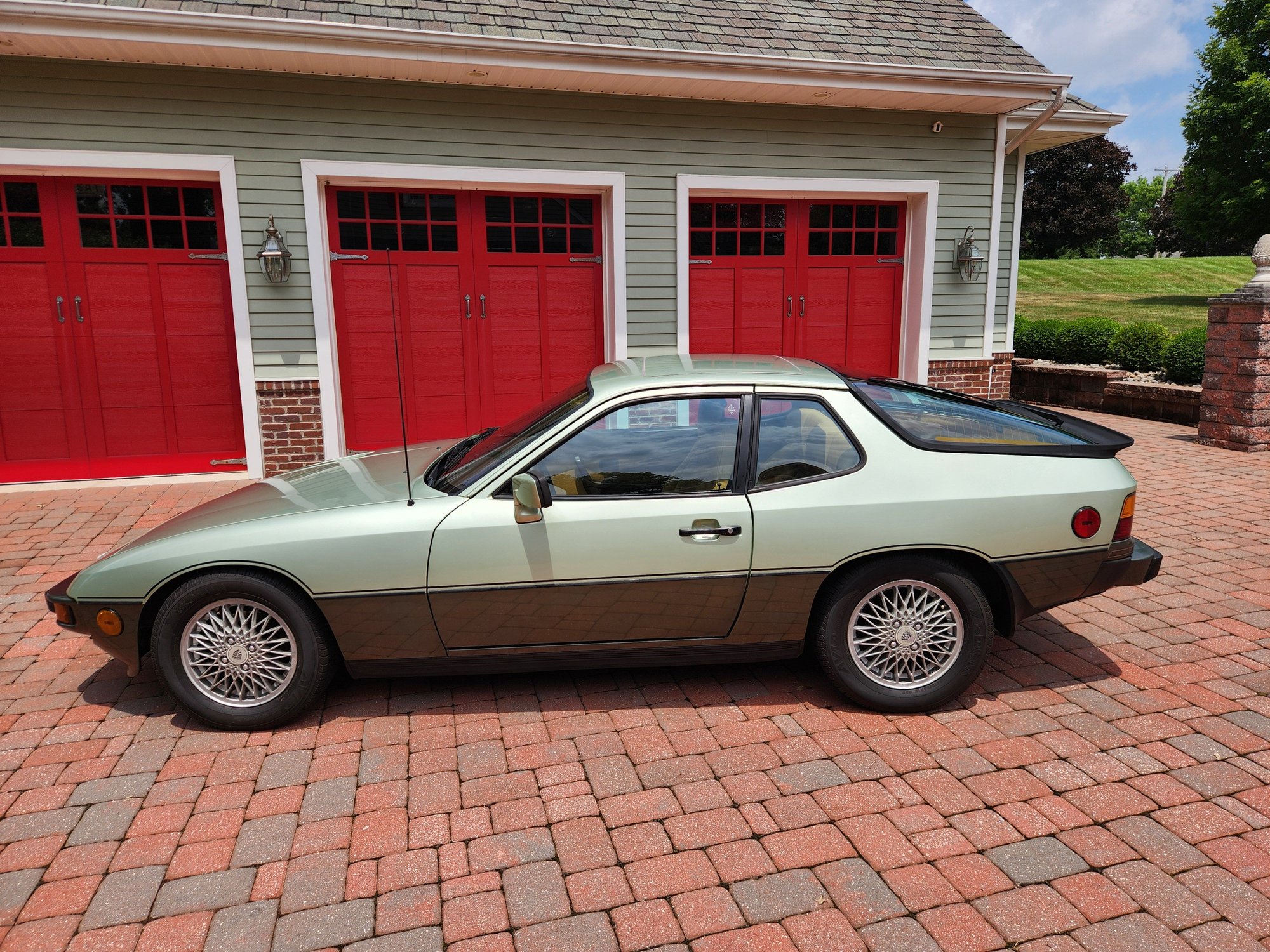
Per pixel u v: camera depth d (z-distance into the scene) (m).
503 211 8.30
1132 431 10.16
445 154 7.83
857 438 3.55
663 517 3.42
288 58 6.98
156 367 7.70
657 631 3.54
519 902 2.53
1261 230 26.97
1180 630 4.46
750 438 3.54
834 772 3.18
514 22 7.59
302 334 7.77
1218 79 26.98
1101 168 46.44
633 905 2.52
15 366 7.43
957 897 2.53
